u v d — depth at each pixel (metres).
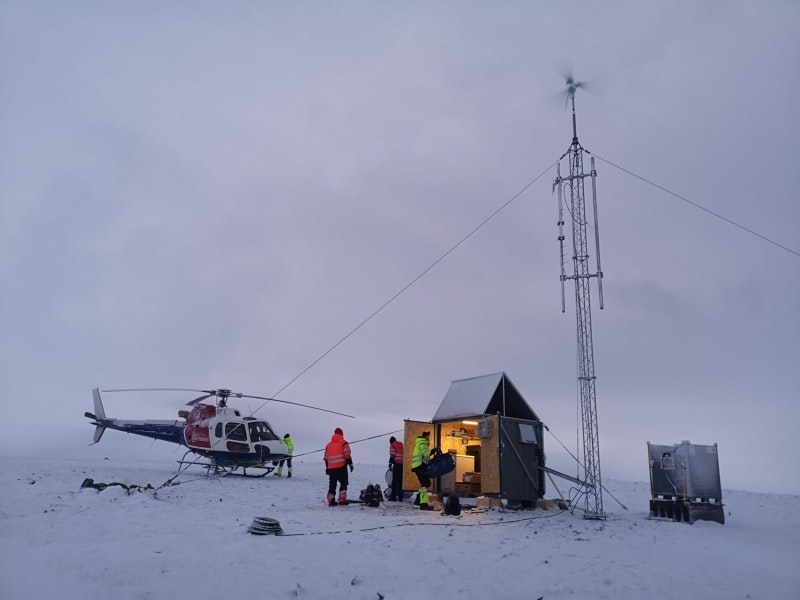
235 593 5.97
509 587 6.68
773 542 10.95
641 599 6.48
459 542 9.38
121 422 25.16
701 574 7.82
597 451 14.70
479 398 16.27
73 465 23.14
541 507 15.51
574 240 15.99
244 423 23.05
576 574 7.45
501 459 15.14
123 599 5.63
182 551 7.55
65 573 6.34
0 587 5.81
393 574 6.96
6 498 11.12
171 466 27.28
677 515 13.82
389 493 16.62
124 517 9.84
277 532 9.20
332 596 6.08
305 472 28.31
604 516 13.80
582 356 15.23
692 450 14.16
